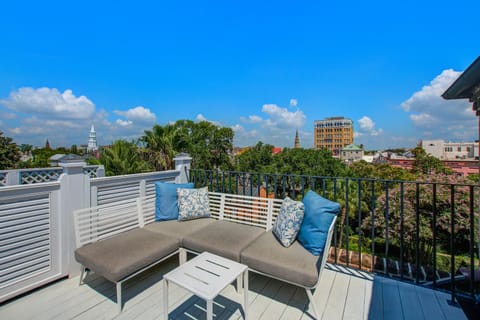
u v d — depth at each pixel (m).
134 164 7.08
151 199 2.81
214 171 3.36
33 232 2.00
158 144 7.68
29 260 1.98
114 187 2.61
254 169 20.39
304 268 1.68
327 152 19.33
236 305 1.84
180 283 1.44
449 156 39.59
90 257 1.87
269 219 2.54
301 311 1.77
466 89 1.64
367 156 48.03
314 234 1.88
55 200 2.13
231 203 2.84
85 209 2.18
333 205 1.89
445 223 7.96
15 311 1.75
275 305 1.85
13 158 8.11
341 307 1.81
